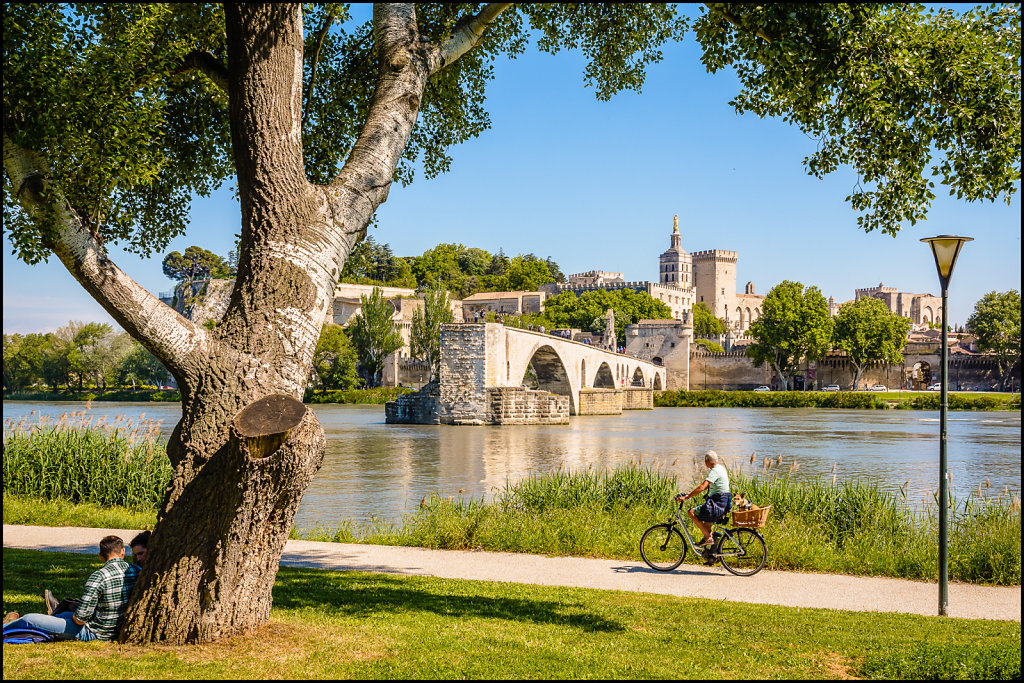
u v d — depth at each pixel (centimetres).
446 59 1112
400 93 992
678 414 10075
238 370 806
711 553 1456
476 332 7044
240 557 814
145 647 784
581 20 1594
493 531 1714
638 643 891
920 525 1817
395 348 12825
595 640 898
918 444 5547
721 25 1197
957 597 1278
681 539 1483
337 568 1439
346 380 12531
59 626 822
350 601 1080
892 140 1177
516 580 1352
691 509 1473
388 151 955
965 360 13500
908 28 1090
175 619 793
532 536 1683
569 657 816
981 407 10444
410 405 7256
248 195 848
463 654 812
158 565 796
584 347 9906
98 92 984
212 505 783
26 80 923
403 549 1681
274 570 854
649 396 11606
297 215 852
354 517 2391
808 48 1051
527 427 6950
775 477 1998
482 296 18912
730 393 12275
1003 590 1337
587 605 1112
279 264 837
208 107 1447
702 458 4362
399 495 2888
